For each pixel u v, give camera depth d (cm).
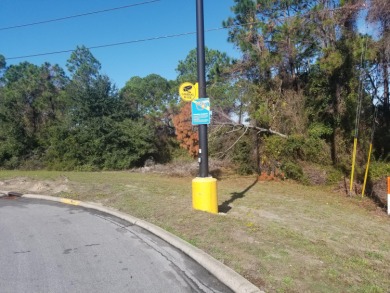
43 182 1402
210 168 1745
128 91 3125
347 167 1445
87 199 1039
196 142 1803
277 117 1689
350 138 1512
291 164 1533
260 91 1748
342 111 1537
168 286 422
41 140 2638
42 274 464
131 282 436
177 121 1847
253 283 402
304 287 390
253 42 1709
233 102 1792
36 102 2722
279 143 1596
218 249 526
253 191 1236
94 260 518
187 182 1442
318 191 1338
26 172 2095
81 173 1941
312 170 1509
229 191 1218
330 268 454
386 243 657
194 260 509
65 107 2812
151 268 482
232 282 411
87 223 759
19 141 2600
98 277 453
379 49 1298
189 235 608
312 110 1666
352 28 1445
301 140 1571
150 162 2333
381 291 394
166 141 2558
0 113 2619
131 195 1049
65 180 1463
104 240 623
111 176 1688
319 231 696
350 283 409
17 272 472
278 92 1736
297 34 1541
